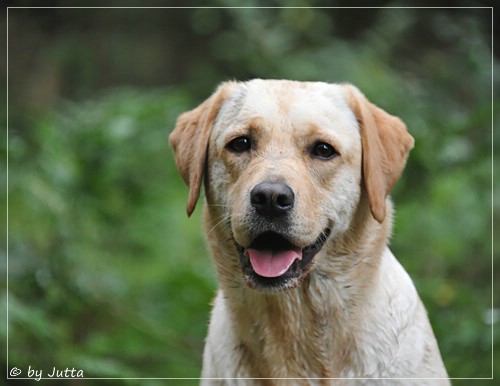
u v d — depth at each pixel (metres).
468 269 12.16
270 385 6.95
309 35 16.14
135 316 10.86
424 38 18.34
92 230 11.75
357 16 19.33
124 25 19.95
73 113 13.44
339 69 14.99
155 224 12.70
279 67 15.30
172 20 20.00
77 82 19.05
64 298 10.52
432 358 7.03
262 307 6.86
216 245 7.07
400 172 7.14
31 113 16.77
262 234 6.54
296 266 6.59
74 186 11.22
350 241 6.90
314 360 6.92
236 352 7.04
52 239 10.66
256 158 6.70
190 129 7.38
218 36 17.38
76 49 19.27
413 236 12.15
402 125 7.28
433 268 12.12
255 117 6.81
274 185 6.36
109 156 11.51
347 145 6.84
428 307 10.48
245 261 6.69
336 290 6.87
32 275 10.38
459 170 11.96
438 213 12.27
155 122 12.48
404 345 6.91
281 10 16.48
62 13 19.77
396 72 15.77
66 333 10.30
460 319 10.34
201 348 10.62
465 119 12.30
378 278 6.99
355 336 6.87
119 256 12.10
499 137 11.63
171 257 12.75
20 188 10.74
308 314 6.88
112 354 10.27
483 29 18.09
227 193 6.91
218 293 7.60
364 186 7.04
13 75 18.83
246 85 7.13
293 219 6.40
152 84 19.66
